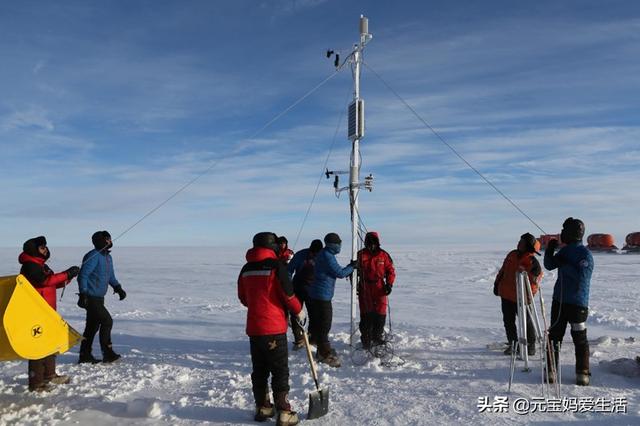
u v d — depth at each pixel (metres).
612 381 5.17
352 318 6.95
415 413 4.33
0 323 4.19
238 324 9.59
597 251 47.00
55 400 4.81
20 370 6.05
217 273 27.06
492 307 12.29
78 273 6.03
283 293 4.19
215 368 6.09
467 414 4.29
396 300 13.92
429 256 43.50
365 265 6.36
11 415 4.39
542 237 40.19
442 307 12.30
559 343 4.96
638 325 9.01
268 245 4.38
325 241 6.25
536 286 6.18
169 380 5.52
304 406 4.58
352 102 7.16
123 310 12.18
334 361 6.04
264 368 4.25
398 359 6.13
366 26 7.22
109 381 5.46
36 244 5.16
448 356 6.37
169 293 17.16
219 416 4.37
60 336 4.54
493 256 42.09
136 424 4.20
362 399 4.71
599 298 13.55
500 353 6.46
